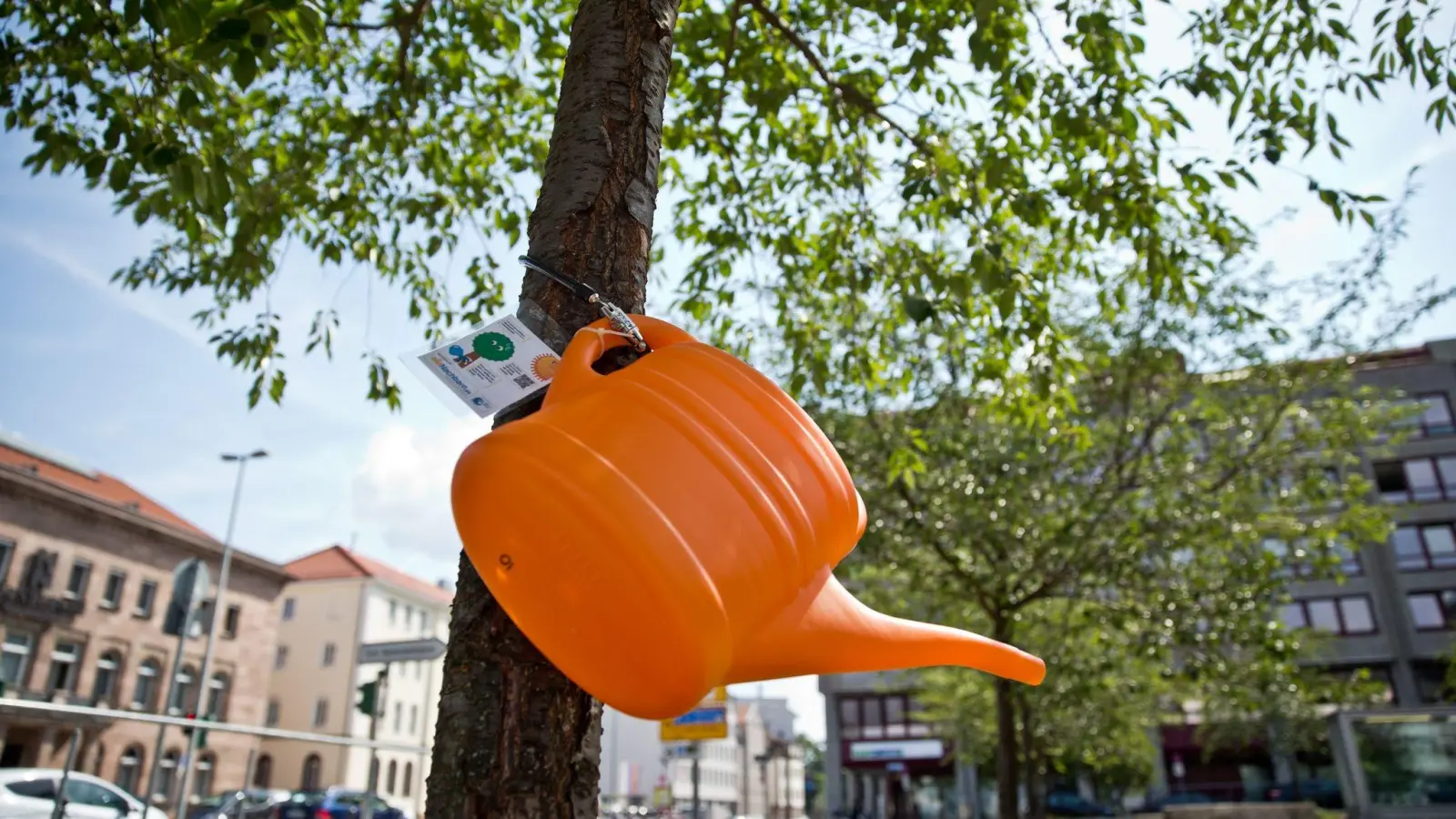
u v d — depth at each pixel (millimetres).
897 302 5574
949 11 4418
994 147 4805
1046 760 19391
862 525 1160
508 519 960
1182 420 10062
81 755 25953
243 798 5195
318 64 5727
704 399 1057
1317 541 10266
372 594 41875
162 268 5652
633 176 1807
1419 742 13117
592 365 1368
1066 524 9055
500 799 1212
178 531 30594
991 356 5684
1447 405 32625
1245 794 32344
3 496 25391
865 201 5379
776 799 57719
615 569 899
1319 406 10625
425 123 5938
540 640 1030
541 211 1750
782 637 1024
